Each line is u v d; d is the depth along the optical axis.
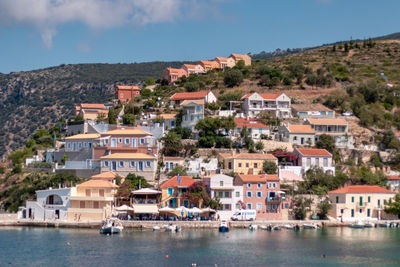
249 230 153.50
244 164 181.88
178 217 159.25
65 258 117.25
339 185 179.75
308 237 144.50
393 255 124.12
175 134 195.00
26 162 196.00
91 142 191.38
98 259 116.62
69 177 171.88
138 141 187.12
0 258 117.31
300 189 173.38
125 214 160.00
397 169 199.62
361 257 122.06
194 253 122.56
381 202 172.50
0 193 176.88
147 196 161.75
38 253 121.50
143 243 132.12
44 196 160.00
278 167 183.62
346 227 162.62
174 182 163.25
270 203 165.25
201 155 190.38
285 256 121.81
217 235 144.12
